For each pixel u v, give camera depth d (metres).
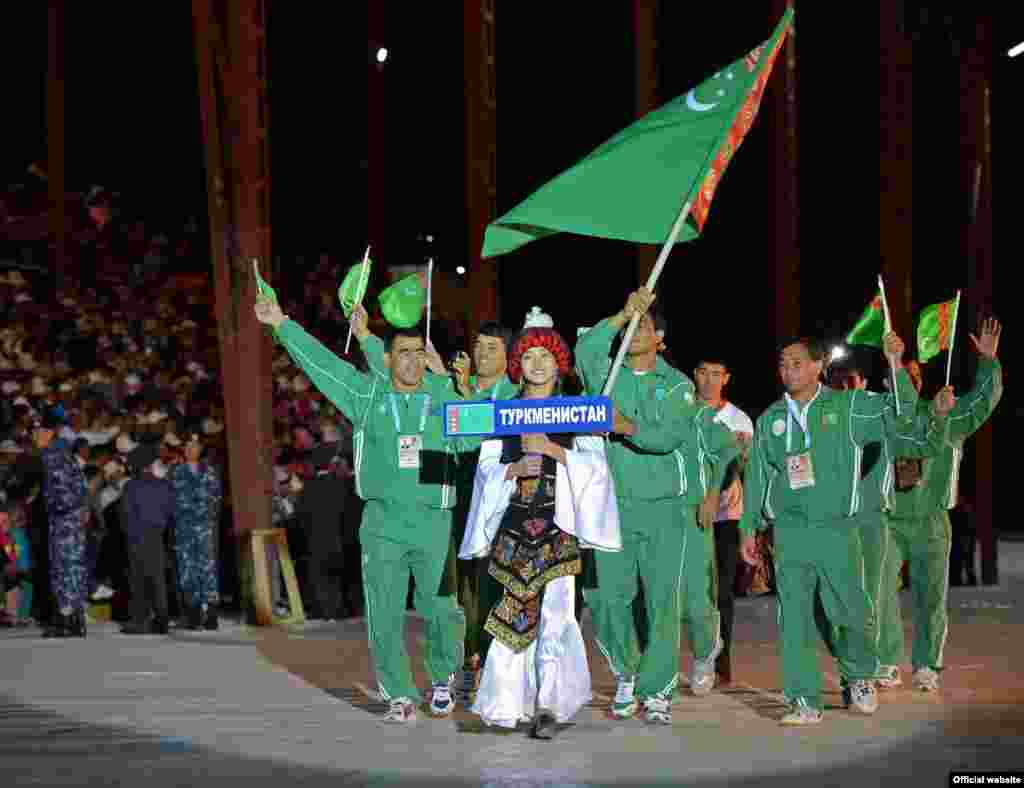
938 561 11.60
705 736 9.38
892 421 9.75
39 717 10.25
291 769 8.32
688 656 13.80
